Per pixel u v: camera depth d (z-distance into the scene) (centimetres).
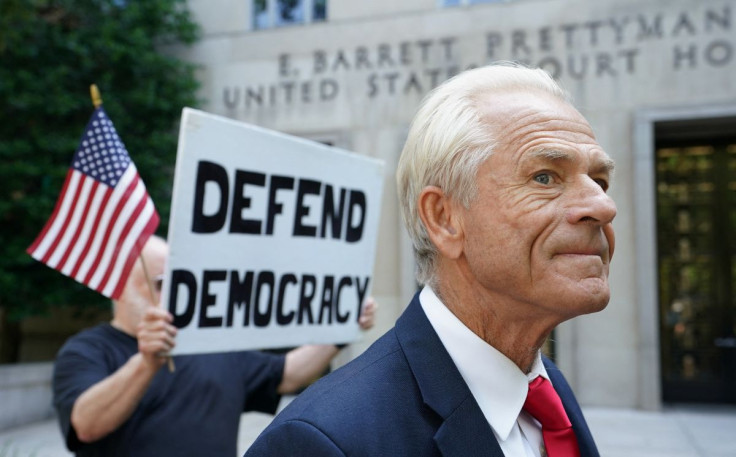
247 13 1012
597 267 99
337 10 968
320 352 275
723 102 809
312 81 970
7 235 887
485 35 903
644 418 768
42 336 1184
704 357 897
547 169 101
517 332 111
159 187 927
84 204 250
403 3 939
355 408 100
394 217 906
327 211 253
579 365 834
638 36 848
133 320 253
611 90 852
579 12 871
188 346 209
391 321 887
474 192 105
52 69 898
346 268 260
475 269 106
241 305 223
